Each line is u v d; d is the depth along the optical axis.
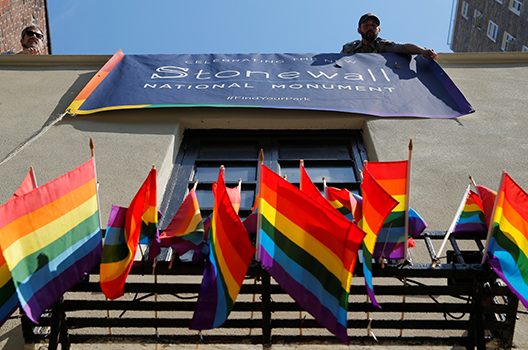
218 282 3.53
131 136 6.55
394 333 4.27
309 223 3.53
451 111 7.02
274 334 4.29
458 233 4.34
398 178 3.93
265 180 3.73
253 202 5.77
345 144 6.79
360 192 5.94
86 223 3.78
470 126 6.79
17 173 5.96
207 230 4.06
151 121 6.86
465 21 31.62
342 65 7.88
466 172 5.93
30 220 3.42
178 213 4.07
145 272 3.80
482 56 8.88
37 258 3.43
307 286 3.44
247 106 6.82
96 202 3.88
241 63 8.01
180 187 6.00
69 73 8.48
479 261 4.26
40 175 5.93
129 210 3.81
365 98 7.09
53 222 3.55
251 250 3.51
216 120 6.89
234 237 3.57
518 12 24.77
